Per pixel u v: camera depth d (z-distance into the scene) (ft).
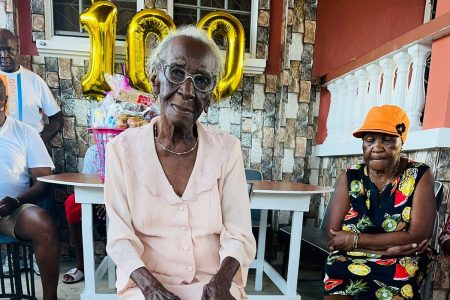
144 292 2.71
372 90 7.91
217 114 9.96
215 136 3.35
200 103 2.96
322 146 9.97
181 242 3.03
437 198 4.90
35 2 8.78
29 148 6.34
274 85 10.16
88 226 5.24
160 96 2.97
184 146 3.16
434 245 4.99
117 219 2.95
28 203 5.83
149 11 8.24
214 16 8.71
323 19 9.86
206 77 2.89
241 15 10.16
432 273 5.57
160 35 8.48
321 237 6.93
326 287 4.45
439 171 5.59
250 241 3.21
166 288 2.92
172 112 2.91
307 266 9.04
